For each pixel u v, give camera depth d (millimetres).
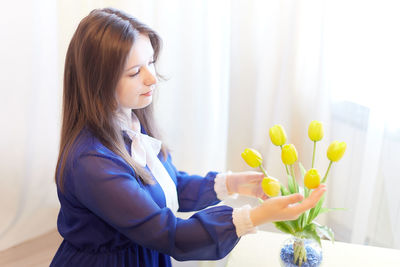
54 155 2244
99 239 1017
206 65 2250
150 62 1021
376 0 1656
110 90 940
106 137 958
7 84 2033
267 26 2059
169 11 2203
